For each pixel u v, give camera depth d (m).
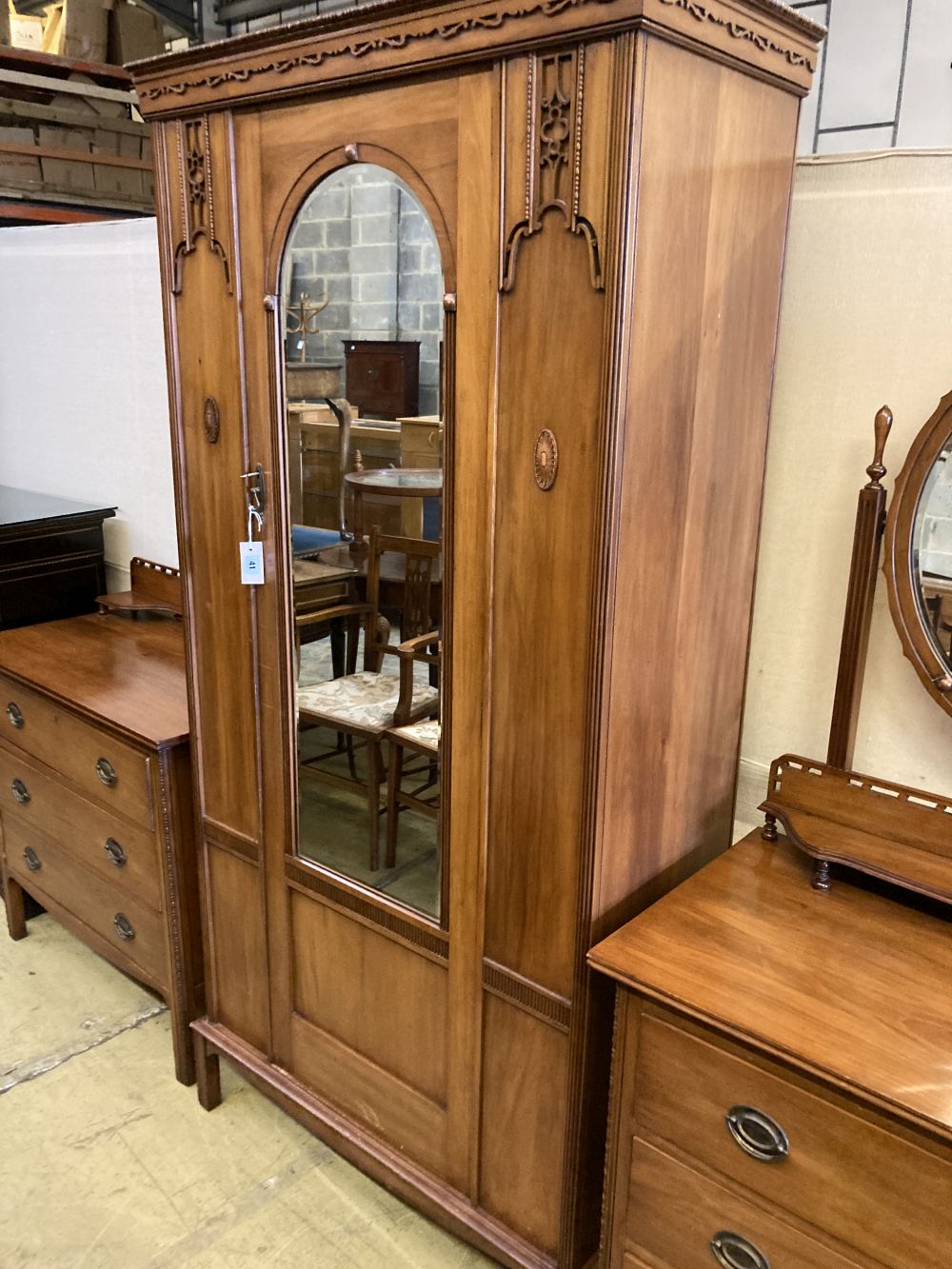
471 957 1.35
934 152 1.24
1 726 2.21
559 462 1.10
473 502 1.19
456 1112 1.44
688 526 1.21
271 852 1.61
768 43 1.11
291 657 1.48
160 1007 2.15
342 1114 1.63
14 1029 2.06
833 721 1.35
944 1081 0.95
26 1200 1.65
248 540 1.46
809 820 1.32
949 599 1.24
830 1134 0.99
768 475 1.44
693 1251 1.15
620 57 0.94
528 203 1.05
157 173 1.44
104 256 2.43
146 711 1.84
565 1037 1.26
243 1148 1.77
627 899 1.27
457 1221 1.45
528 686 1.19
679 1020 1.09
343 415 1.31
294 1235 1.59
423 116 1.12
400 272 1.20
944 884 1.18
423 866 1.40
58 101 3.15
